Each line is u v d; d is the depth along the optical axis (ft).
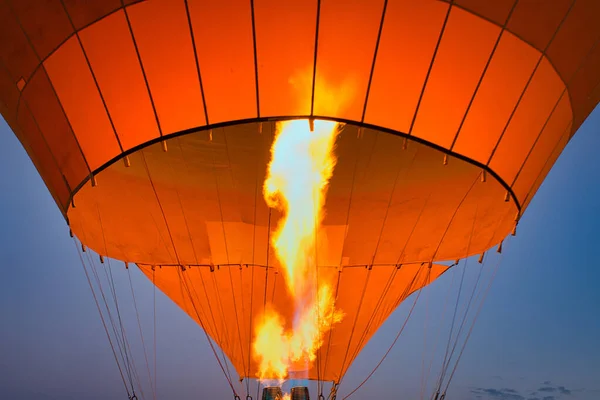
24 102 41.57
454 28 36.60
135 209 50.80
